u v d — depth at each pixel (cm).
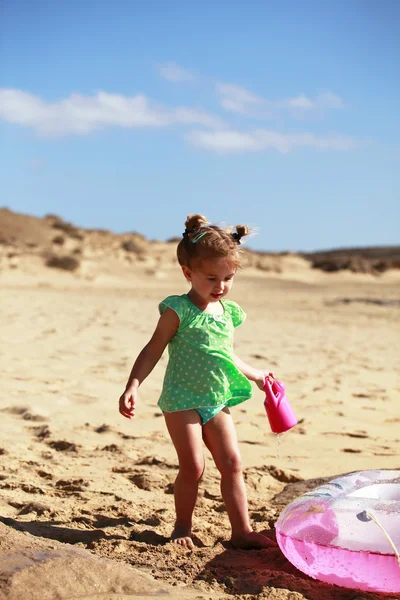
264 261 4766
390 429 618
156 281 3841
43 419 603
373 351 1212
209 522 381
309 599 283
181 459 344
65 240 5069
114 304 2248
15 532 318
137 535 352
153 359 350
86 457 502
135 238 5769
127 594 279
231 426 352
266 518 390
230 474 345
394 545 285
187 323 348
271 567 319
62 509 388
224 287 347
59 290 3009
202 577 305
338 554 288
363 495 326
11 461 478
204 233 341
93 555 303
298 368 952
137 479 452
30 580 272
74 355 980
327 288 3812
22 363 884
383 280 4750
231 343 358
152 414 638
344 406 705
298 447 547
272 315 2075
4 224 5244
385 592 290
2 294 2466
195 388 345
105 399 695
